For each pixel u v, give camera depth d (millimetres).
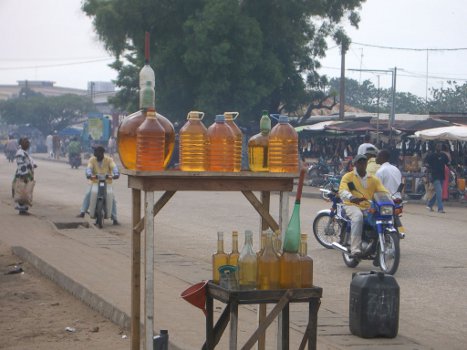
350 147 35219
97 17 37250
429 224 19359
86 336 7695
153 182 5148
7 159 65562
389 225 11758
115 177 17344
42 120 90188
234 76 36438
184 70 37250
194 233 16297
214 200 24688
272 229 5527
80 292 9367
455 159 29531
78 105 89812
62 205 22328
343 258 12828
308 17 38562
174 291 9234
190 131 5297
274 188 5473
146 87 5430
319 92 40656
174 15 37312
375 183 12195
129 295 8805
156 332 7191
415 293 10281
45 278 10883
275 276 5156
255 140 5633
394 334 7441
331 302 9281
